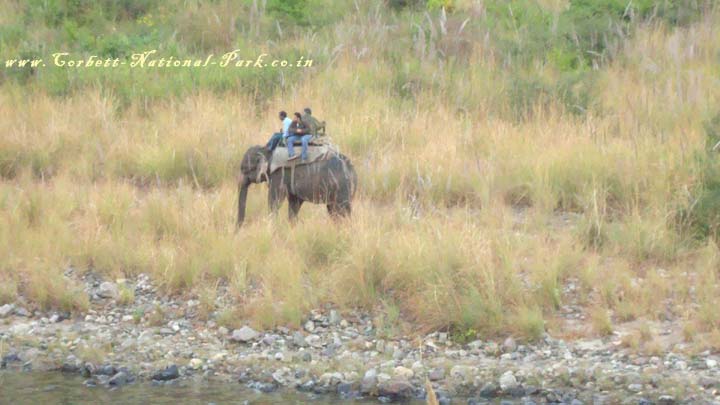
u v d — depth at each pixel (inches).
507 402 718.5
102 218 1069.8
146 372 788.6
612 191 1140.5
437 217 1037.8
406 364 791.7
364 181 1175.6
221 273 948.0
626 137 1280.8
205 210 1056.8
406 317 872.3
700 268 911.7
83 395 741.9
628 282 891.4
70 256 993.5
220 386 763.4
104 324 888.9
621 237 984.9
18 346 841.5
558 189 1157.1
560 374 759.7
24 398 734.5
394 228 986.1
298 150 1018.7
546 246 951.6
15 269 965.2
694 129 1252.5
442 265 885.8
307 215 1064.8
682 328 831.7
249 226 1039.6
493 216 1043.3
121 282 948.0
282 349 831.1
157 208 1064.2
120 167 1294.3
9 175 1304.1
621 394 729.6
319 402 729.0
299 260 935.0
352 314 879.7
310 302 890.1
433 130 1330.0
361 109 1392.7
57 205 1097.4
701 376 752.3
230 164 1273.4
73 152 1334.9
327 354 820.6
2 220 1037.8
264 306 869.8
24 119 1419.8
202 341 853.2
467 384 754.2
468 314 841.5
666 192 1066.7
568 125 1312.7
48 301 918.4
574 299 888.9
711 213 989.8
